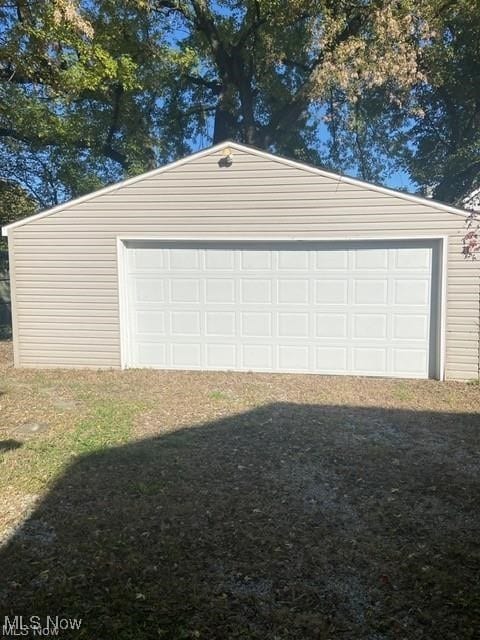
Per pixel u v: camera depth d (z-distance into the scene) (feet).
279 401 23.97
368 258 29.07
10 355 37.17
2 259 55.83
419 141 63.72
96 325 31.73
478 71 55.06
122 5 49.47
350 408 22.89
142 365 31.86
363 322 29.45
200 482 14.75
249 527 12.24
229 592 9.89
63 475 15.23
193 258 30.71
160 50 54.39
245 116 61.93
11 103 47.93
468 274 27.89
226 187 29.63
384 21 42.42
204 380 28.43
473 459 16.71
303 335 30.09
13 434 19.22
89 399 24.41
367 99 57.67
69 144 53.88
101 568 10.64
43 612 9.34
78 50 42.96
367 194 28.45
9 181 57.26
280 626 8.99
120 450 17.26
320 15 47.91
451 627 8.93
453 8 46.68
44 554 11.16
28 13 39.88
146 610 9.38
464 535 11.94
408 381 28.40
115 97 55.88
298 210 29.12
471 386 27.27
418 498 13.82
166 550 11.28
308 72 58.80
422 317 28.84
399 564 10.78
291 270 29.89
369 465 16.08
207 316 30.91
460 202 51.57
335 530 12.14
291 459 16.52
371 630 8.89
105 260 31.19
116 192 30.71
